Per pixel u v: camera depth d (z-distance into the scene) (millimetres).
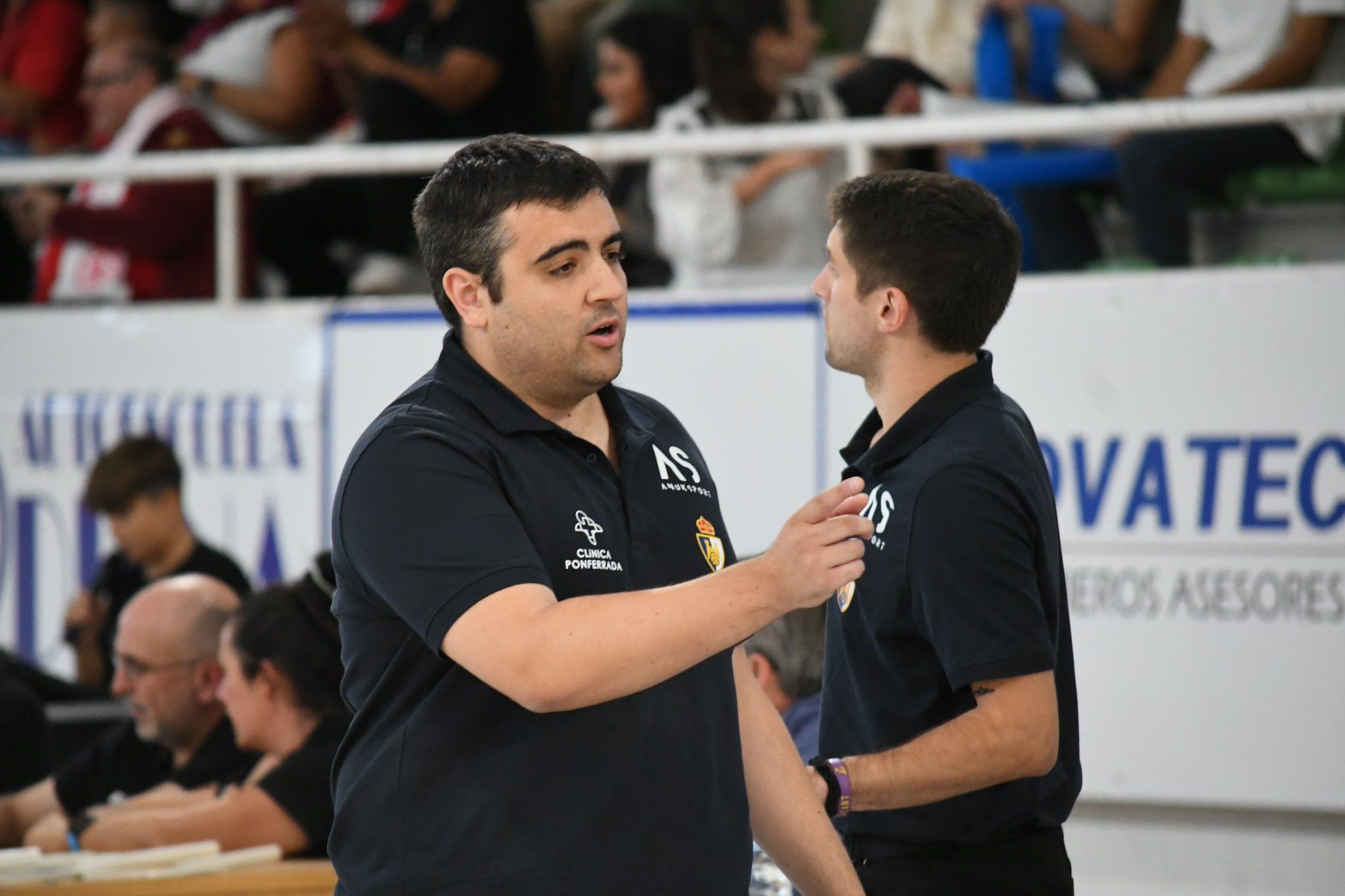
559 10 21422
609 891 6461
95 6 22453
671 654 6055
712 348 15734
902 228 8094
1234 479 13961
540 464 6762
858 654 8172
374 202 19062
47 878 9852
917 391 8242
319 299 19703
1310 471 13734
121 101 20469
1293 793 13570
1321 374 13758
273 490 17188
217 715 12570
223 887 9969
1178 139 15555
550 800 6461
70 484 17844
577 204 6648
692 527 7195
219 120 20094
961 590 7504
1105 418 14383
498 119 19141
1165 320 14250
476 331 6910
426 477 6461
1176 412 14172
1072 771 8273
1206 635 13961
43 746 13188
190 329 17500
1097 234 17531
